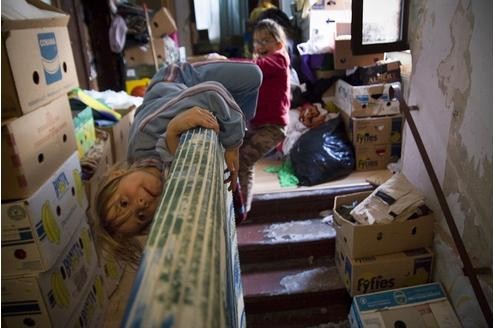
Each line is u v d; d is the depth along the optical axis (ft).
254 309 7.17
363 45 6.77
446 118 5.85
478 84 5.00
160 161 2.70
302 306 7.23
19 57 3.61
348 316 6.82
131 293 1.08
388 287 6.65
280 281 7.39
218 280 1.17
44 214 4.04
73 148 5.03
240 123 2.87
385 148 9.33
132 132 2.98
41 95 4.02
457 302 5.96
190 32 16.37
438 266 6.50
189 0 15.97
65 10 8.87
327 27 10.74
